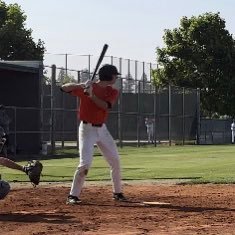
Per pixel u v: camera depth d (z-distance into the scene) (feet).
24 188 55.93
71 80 137.59
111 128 155.53
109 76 42.88
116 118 155.53
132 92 164.96
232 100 226.58
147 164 91.04
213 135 206.49
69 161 102.83
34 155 121.49
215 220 36.17
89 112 43.19
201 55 226.17
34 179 39.63
